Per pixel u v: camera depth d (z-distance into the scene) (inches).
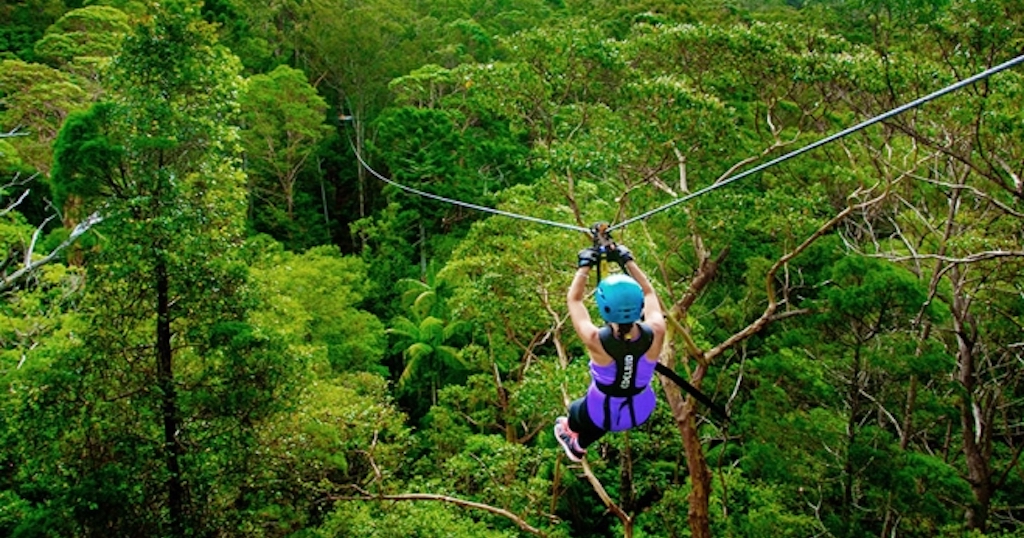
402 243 1284.4
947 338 641.0
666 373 150.4
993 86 444.1
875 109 502.9
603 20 1147.3
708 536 483.2
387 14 1723.7
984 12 442.9
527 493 557.0
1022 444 560.1
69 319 465.7
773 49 479.5
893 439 509.0
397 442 651.5
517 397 554.6
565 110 534.9
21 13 1291.8
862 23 684.1
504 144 1321.4
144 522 417.1
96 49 1077.8
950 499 461.4
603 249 154.9
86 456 410.6
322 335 904.3
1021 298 577.6
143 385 426.6
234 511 453.4
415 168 1307.8
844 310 448.1
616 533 631.2
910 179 642.2
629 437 643.5
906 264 643.5
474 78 509.4
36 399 389.7
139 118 414.0
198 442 433.4
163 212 414.6
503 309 623.8
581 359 550.0
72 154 408.8
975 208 608.1
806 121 712.4
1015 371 600.1
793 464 481.7
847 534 451.5
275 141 1380.4
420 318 1040.8
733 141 496.4
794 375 484.7
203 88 438.6
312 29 1587.1
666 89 460.4
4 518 400.5
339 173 1579.7
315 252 1082.1
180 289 427.5
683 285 663.8
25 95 924.0
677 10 1069.1
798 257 659.4
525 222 686.5
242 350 422.3
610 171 535.2
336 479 645.3
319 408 565.0
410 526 499.8
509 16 1786.4
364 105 1615.4
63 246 442.0
